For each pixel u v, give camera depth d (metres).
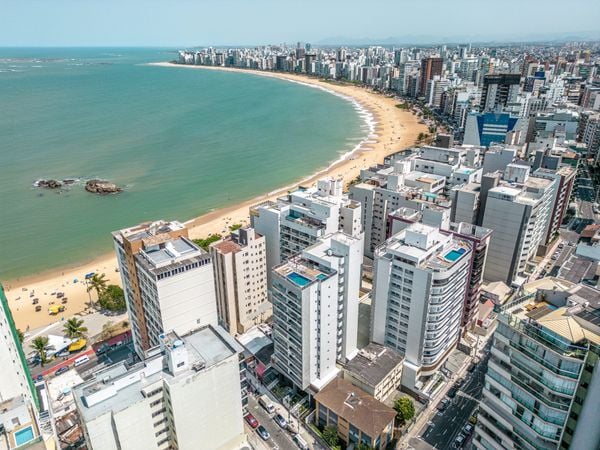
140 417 78.81
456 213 163.75
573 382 65.50
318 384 112.19
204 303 106.38
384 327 118.31
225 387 87.62
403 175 174.62
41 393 103.31
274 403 114.75
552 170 180.50
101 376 82.38
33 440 73.50
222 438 91.19
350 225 144.75
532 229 154.12
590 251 145.50
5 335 85.44
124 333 141.88
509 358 73.56
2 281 182.38
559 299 75.56
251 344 132.50
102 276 168.50
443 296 107.38
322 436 102.94
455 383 118.69
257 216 152.75
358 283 115.62
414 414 107.56
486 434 81.94
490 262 158.38
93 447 75.62
